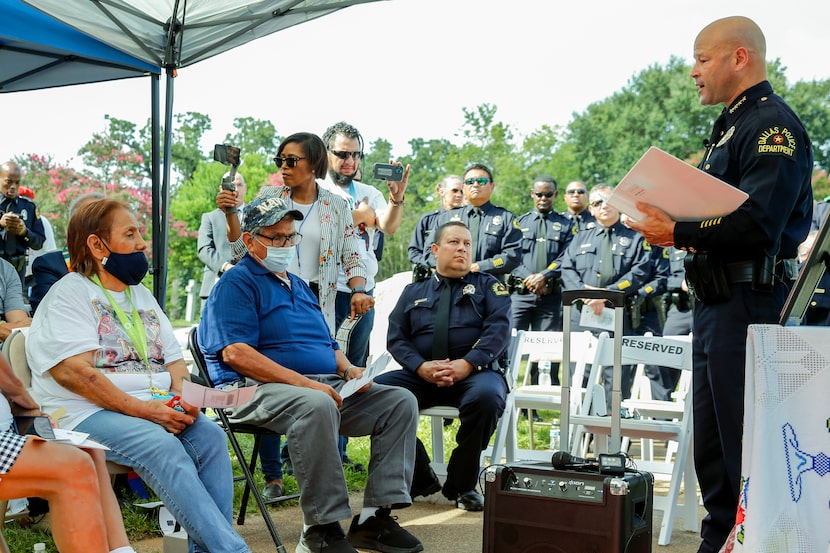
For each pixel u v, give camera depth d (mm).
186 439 3648
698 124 45812
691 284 3791
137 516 4512
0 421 3000
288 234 4371
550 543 3482
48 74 7195
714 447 3844
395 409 4340
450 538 4574
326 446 3979
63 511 2941
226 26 6793
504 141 34531
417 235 8719
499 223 8406
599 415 5449
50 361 3521
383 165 5668
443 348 5309
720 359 3691
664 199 3537
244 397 3682
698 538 4777
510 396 5508
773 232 3525
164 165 6766
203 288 6586
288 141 5113
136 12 6406
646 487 3600
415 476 5113
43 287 5758
